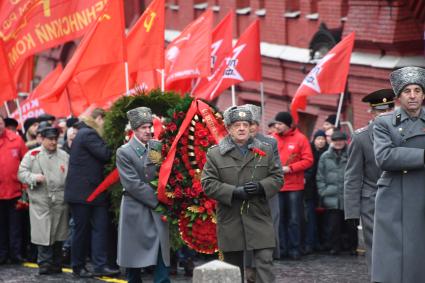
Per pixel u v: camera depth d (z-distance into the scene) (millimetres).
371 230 12539
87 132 15516
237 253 11992
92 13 18531
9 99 18844
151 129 13641
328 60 17797
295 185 17109
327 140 18656
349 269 15875
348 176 12609
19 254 17531
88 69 17016
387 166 10555
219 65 19000
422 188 10625
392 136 10641
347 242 17453
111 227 15758
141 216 13461
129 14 35500
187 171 13484
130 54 17547
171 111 13617
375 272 10828
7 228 17562
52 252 16250
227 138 11867
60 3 18750
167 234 13508
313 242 17625
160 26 17438
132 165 13461
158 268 13516
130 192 13398
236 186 11727
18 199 17328
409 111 10648
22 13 18984
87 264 17016
